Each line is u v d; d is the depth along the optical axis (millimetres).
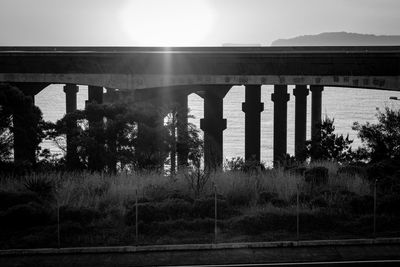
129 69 54781
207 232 23562
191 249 21625
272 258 20578
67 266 20078
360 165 35438
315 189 28953
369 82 52438
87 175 31609
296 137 64188
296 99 64312
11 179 31266
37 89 58594
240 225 23969
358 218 24969
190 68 54062
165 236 23094
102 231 23625
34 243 22297
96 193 28469
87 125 35625
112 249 21484
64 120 35344
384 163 32719
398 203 25828
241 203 27562
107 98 64500
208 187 28734
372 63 52125
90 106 35062
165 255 21062
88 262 20422
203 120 57406
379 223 24203
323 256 20719
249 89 55594
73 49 72625
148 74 54625
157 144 35062
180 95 59000
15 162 34188
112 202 27281
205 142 56594
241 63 53344
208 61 53625
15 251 21250
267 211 25312
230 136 128500
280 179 29969
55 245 22156
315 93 64875
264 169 36312
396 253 20953
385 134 39125
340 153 41531
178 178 31125
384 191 28391
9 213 24297
